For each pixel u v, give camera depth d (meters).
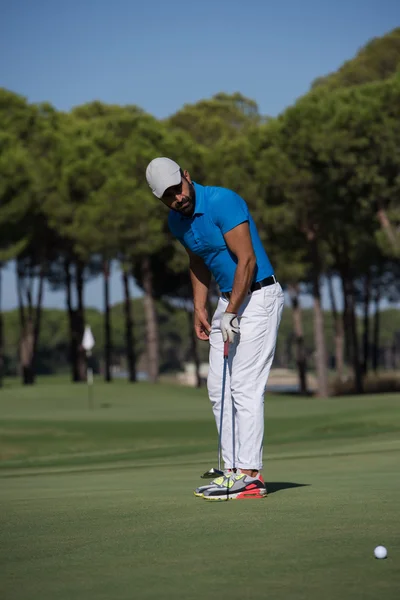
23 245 40.84
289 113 32.44
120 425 19.62
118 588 2.53
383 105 31.33
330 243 40.56
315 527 3.55
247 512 4.11
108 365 50.38
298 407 23.19
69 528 3.79
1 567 2.90
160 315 101.31
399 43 49.06
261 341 5.00
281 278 41.97
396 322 107.12
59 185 41.59
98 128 47.28
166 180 4.85
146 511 4.30
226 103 61.22
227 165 38.69
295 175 32.94
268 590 2.44
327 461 8.29
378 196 32.06
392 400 23.59
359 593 2.36
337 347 56.78
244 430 4.93
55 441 17.55
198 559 2.95
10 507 4.70
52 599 2.40
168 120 57.31
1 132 40.91
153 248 40.28
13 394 35.41
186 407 28.38
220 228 4.97
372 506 4.20
